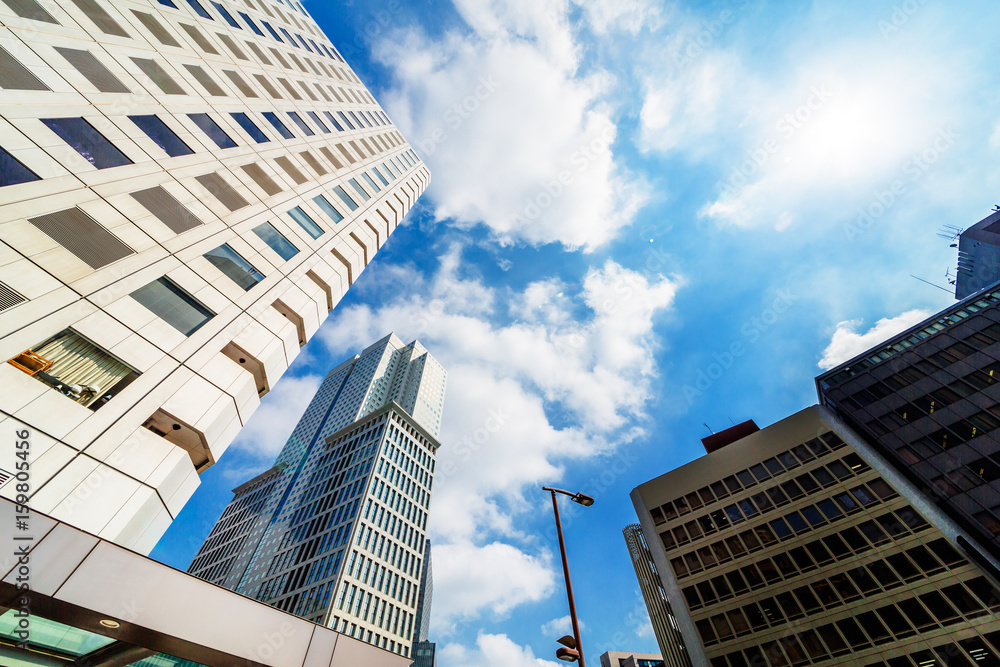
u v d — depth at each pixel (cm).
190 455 1338
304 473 11019
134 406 1131
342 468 9481
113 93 1481
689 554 3862
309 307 1980
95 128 1357
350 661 1211
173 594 955
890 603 2827
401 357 15362
